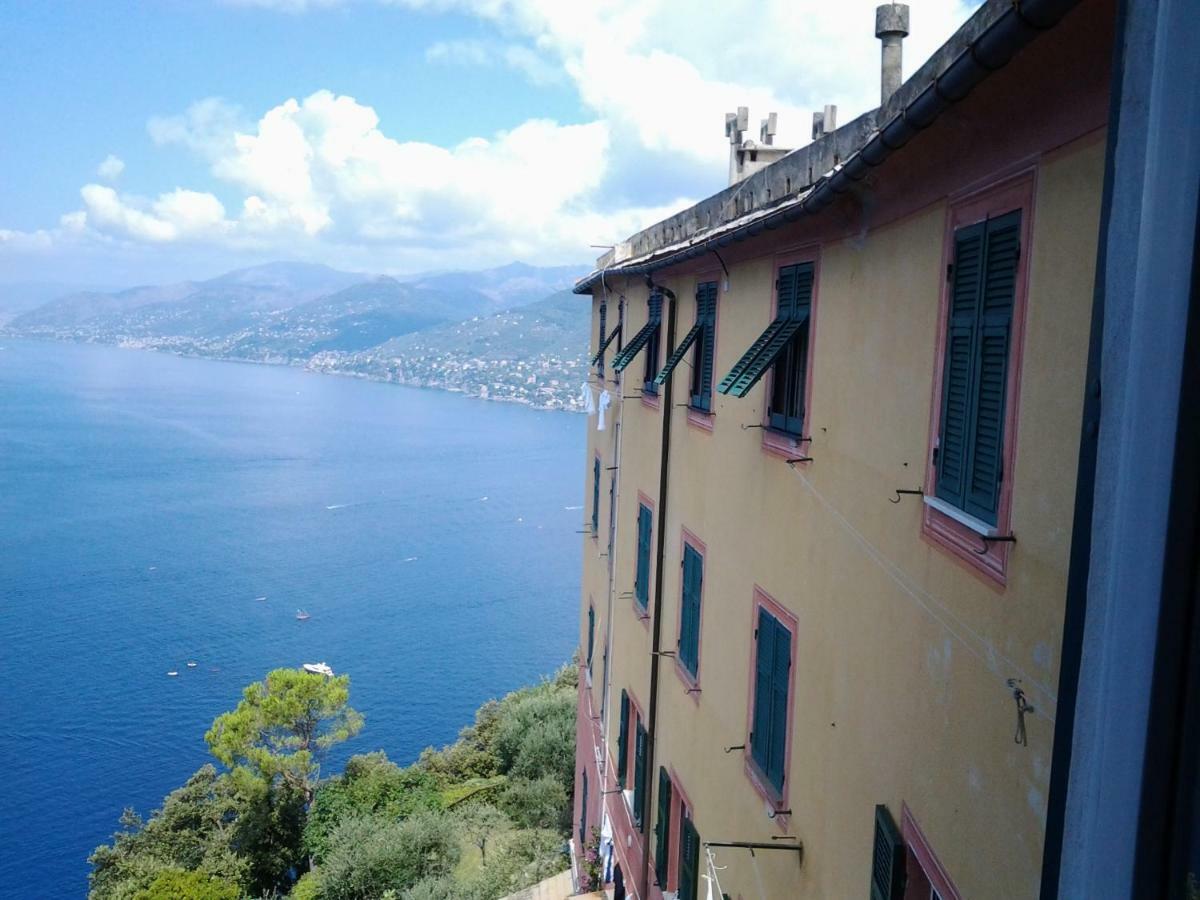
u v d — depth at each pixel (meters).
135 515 173.88
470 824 36.62
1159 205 3.16
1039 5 4.19
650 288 16.47
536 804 36.47
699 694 13.20
